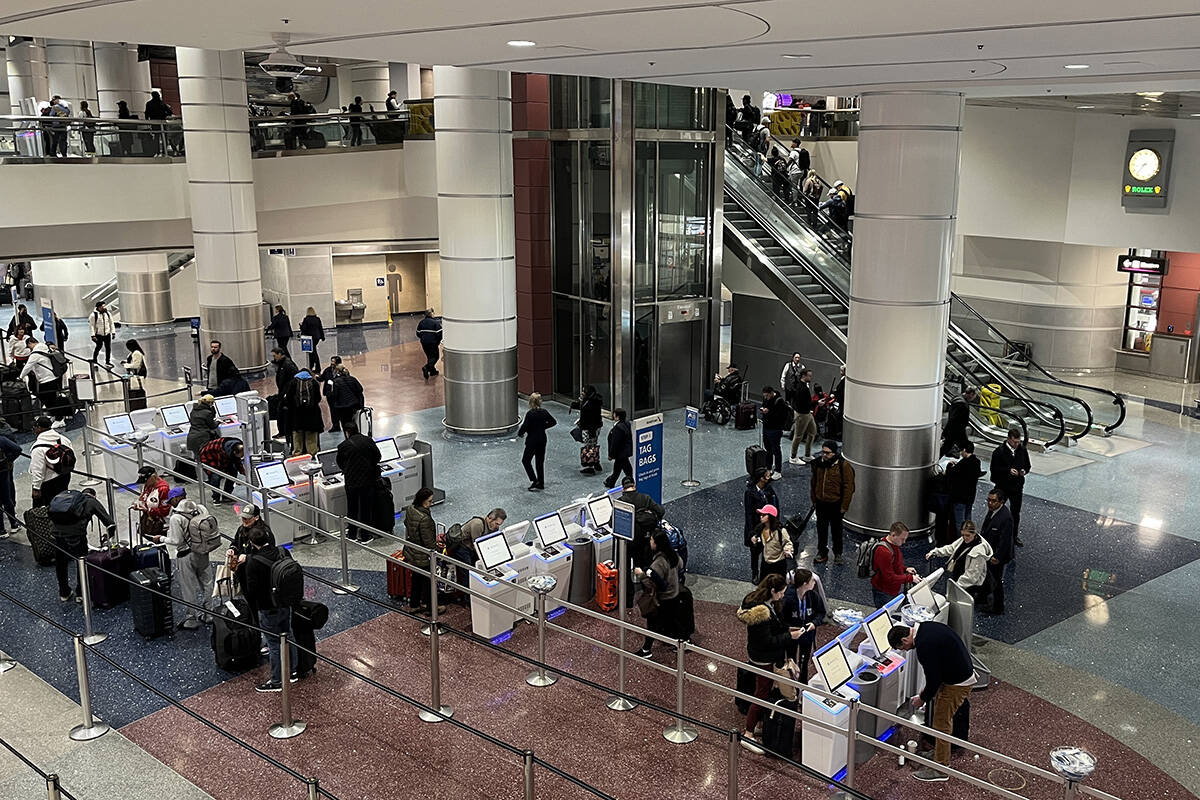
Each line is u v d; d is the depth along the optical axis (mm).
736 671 10352
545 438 15930
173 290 31844
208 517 11156
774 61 9594
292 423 17125
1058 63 9406
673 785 8328
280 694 9758
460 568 11664
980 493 16031
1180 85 11711
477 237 18125
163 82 40188
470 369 18656
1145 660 10641
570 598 12039
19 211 20484
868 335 13570
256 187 23141
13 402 19062
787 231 21484
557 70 10828
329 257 30688
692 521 14648
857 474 14062
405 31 7434
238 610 10289
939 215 13070
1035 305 24016
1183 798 8312
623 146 18938
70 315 32781
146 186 22156
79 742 8875
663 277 20406
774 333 22109
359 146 23469
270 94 40094
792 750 8727
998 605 11766
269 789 8211
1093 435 19500
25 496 15453
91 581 11617
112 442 15875
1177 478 16875
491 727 9211
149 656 10531
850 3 5906
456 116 17672
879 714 7578
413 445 15695
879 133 13000
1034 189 21000
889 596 11242
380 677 10148
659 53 8938
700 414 20766
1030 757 8836
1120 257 23609
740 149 23531
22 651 10602
